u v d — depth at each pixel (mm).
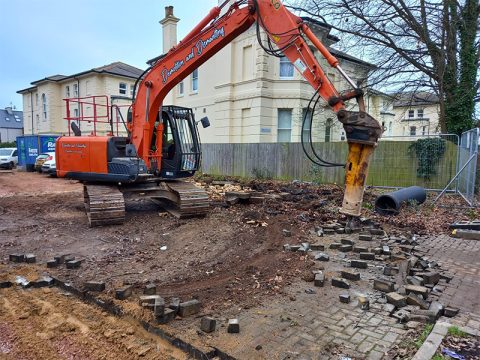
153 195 9805
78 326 4121
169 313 4074
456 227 8430
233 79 20672
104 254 6535
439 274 5434
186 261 6152
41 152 26484
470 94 15031
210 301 4594
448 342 3621
